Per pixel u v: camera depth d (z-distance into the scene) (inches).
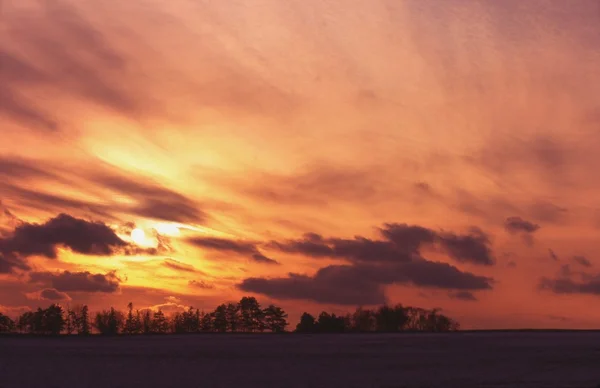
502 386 1780.3
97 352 3189.0
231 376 2135.8
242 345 3794.3
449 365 2383.1
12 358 2797.7
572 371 2128.4
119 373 2229.3
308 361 2628.0
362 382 1935.3
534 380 1895.9
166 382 2027.6
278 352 3129.9
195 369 2375.7
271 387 1876.2
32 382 2052.2
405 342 3855.8
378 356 2827.3
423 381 1939.0
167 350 3334.2
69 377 2164.1
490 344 3548.2
